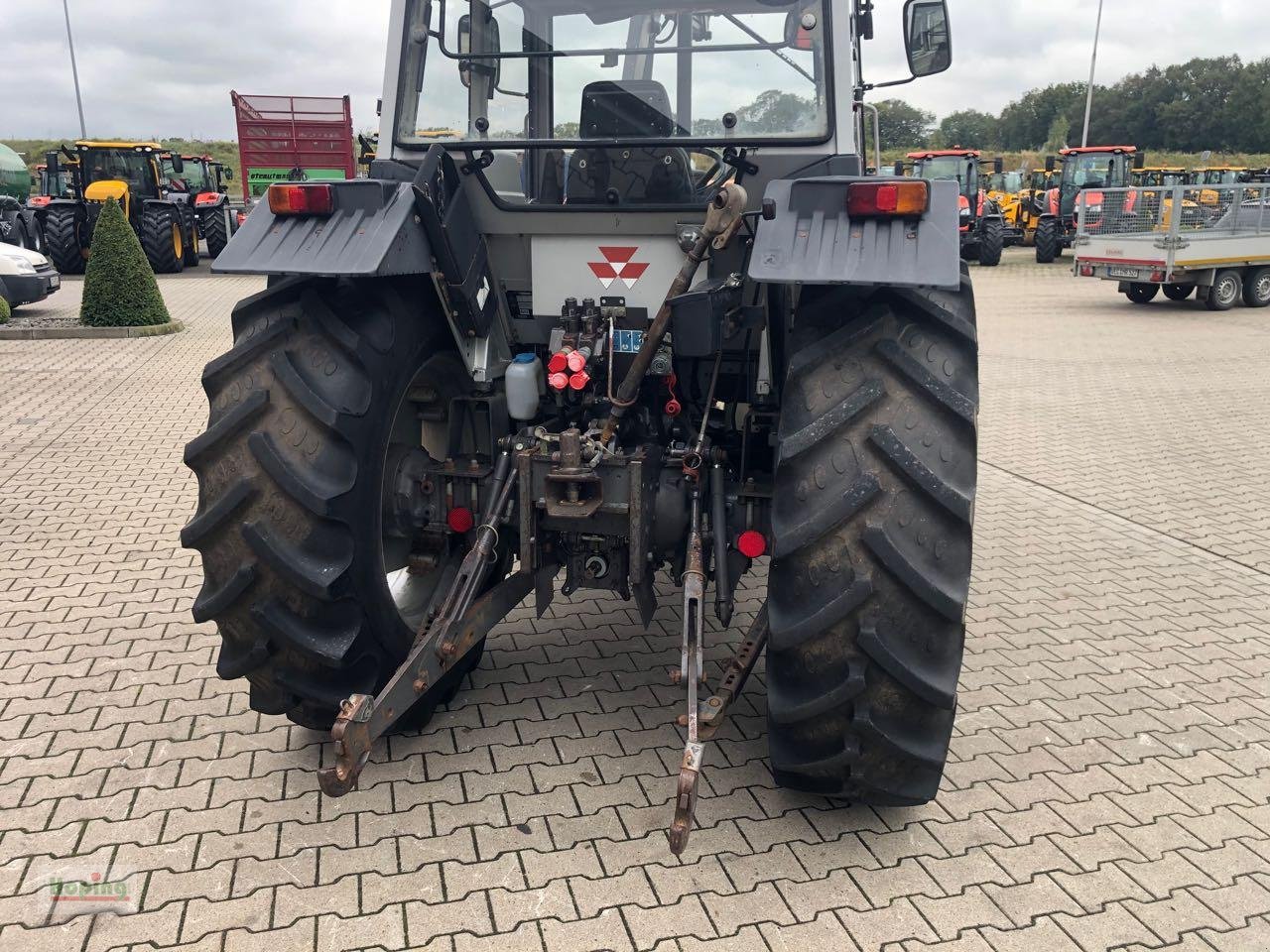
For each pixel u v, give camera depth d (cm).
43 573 457
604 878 259
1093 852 276
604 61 320
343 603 270
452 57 327
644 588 302
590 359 304
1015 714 353
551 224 315
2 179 2558
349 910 245
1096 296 1748
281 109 2102
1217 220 1524
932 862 269
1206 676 384
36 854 263
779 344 319
